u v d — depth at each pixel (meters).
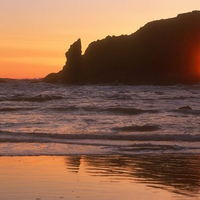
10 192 13.07
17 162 17.88
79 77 175.12
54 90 103.25
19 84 151.88
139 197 12.80
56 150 21.19
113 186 14.02
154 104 55.34
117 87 135.38
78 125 32.97
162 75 175.38
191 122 34.94
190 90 110.00
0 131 27.23
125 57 186.38
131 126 31.36
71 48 176.38
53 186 13.84
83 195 12.91
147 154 20.53
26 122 34.59
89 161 18.50
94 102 58.38
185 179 15.21
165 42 188.38
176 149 22.02
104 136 25.89
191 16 195.12
